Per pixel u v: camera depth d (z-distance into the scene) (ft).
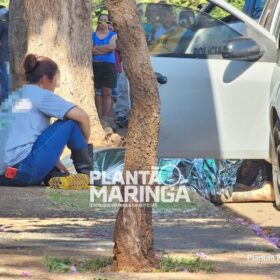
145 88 26.22
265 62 43.93
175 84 43.37
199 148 43.70
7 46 62.28
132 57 26.08
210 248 31.78
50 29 53.47
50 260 28.55
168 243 32.50
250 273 27.89
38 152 40.60
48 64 41.04
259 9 48.93
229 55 42.86
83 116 40.98
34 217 36.52
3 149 40.75
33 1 53.36
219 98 43.73
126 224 27.40
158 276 26.91
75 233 33.73
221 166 45.11
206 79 43.62
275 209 43.57
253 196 45.03
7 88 60.59
